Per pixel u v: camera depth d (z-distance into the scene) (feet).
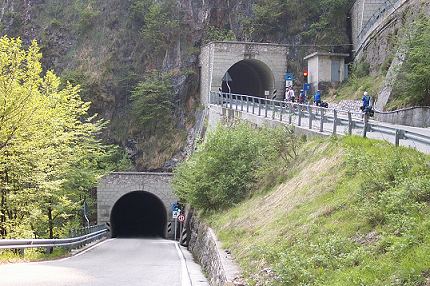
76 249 92.43
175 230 144.97
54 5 213.87
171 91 190.80
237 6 198.90
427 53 102.06
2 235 73.15
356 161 45.62
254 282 34.60
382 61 146.41
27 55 76.48
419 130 74.23
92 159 111.04
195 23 198.49
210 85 175.42
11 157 71.82
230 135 94.32
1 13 213.46
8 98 70.79
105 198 154.30
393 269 24.91
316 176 53.47
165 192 156.97
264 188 72.69
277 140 77.82
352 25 182.70
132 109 191.52
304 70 183.01
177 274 54.54
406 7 139.54
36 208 76.54
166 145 184.65
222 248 53.67
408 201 31.94
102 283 44.19
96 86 194.39
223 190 86.63
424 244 25.48
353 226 34.04
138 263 66.28
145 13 201.98
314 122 83.30
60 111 83.51
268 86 188.75
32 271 50.26
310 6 191.83
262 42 193.67
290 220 45.47
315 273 29.73
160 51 197.98
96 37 204.23
